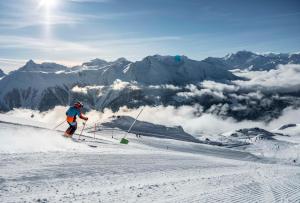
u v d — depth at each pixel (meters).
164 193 11.21
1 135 19.33
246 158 125.25
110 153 20.64
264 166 25.38
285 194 13.19
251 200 11.50
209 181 14.67
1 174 11.31
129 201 9.64
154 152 26.16
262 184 15.27
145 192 11.05
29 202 8.59
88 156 17.84
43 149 17.95
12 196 8.97
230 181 15.33
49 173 12.34
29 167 12.97
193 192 11.86
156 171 15.97
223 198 11.36
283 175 19.67
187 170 17.64
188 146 105.94
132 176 13.86
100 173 13.60
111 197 9.91
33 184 10.51
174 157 23.73
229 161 27.03
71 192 10.06
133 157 20.12
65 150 18.95
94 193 10.20
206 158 27.25
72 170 13.43
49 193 9.69
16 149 16.61
